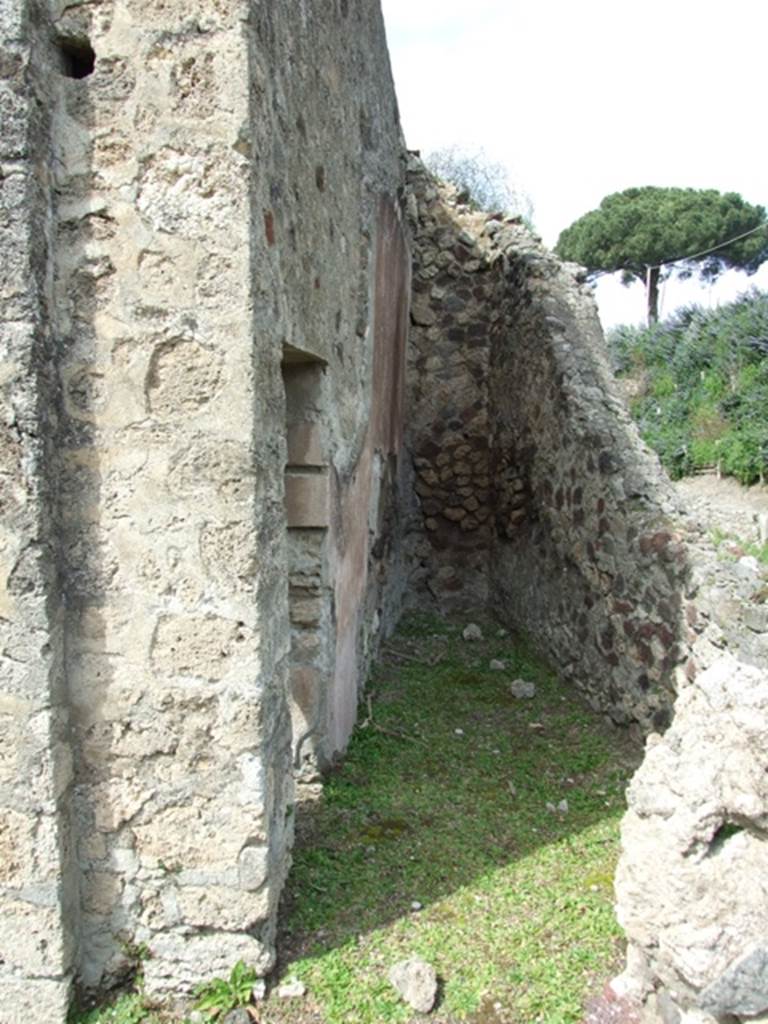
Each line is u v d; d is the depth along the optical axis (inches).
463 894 103.0
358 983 86.5
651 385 593.0
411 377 248.8
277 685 89.4
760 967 71.4
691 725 85.8
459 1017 82.5
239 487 79.5
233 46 75.7
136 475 79.8
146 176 77.1
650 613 151.3
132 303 78.2
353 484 155.9
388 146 193.5
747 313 589.3
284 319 96.6
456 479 249.6
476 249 245.3
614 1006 83.5
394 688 185.5
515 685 182.2
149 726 82.3
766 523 320.2
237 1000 83.0
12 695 78.0
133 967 85.9
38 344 75.2
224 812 83.0
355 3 149.4
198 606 80.9
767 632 126.6
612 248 1042.7
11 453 75.5
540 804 130.4
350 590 155.3
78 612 81.3
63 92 76.8
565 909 99.6
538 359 203.6
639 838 83.6
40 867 79.5
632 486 161.3
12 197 73.1
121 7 75.8
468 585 250.8
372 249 169.9
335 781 135.1
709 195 1044.5
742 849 76.3
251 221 77.5
